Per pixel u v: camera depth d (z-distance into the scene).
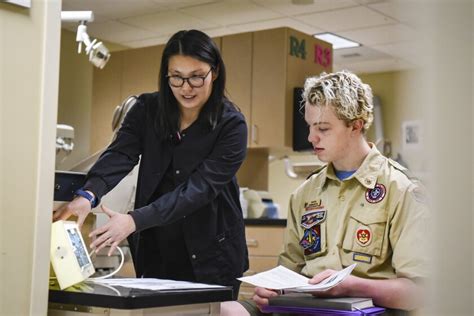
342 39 5.88
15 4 1.05
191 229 1.81
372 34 5.67
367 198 1.60
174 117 1.79
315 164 4.89
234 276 1.89
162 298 1.13
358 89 1.60
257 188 5.14
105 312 1.11
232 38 4.82
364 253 1.58
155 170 1.83
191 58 1.68
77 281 1.25
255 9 5.08
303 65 4.75
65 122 5.86
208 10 5.14
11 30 1.05
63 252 1.25
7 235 1.05
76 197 1.55
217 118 1.79
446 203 0.24
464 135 0.24
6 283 1.05
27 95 1.08
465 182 0.24
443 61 0.25
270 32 4.64
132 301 1.07
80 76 5.99
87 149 6.04
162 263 1.88
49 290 1.19
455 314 0.24
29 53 1.08
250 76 4.72
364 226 1.59
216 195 1.76
